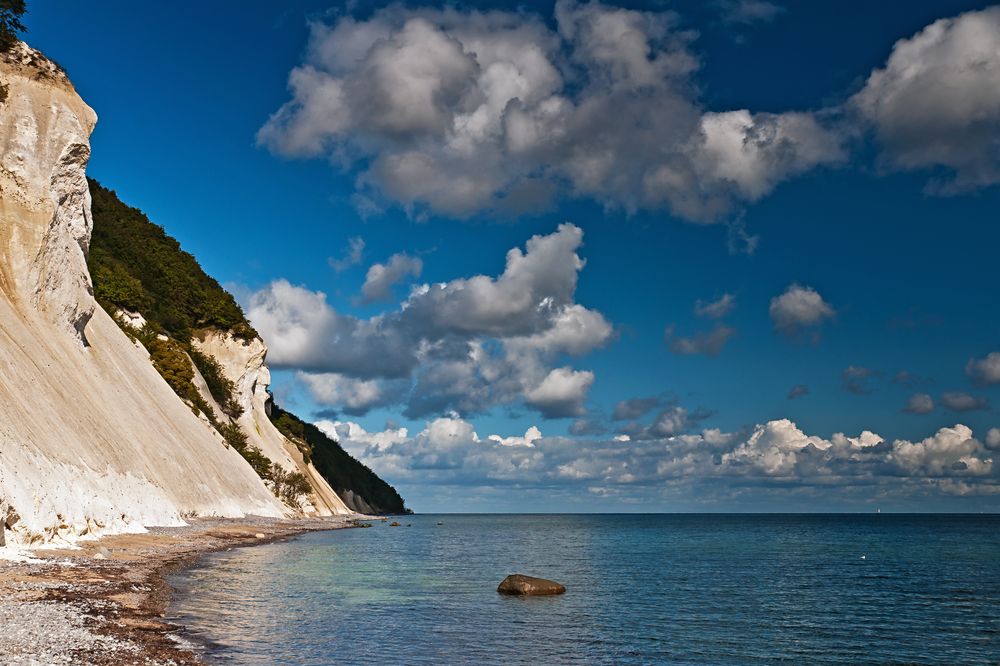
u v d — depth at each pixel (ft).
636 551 253.24
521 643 79.77
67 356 177.68
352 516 481.46
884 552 265.54
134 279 316.81
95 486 141.28
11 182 175.83
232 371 374.43
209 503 224.74
